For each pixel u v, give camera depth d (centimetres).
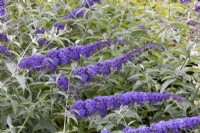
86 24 156
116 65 121
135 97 115
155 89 134
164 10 178
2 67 126
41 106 122
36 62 121
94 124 122
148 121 130
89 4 163
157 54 143
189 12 167
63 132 113
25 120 117
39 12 153
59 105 125
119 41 128
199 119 107
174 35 152
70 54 123
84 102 113
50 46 149
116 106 114
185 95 134
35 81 128
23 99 122
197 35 152
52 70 122
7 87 121
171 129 106
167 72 131
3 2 141
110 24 160
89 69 120
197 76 137
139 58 146
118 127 123
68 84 121
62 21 154
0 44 133
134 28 156
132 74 136
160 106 129
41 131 125
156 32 159
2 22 140
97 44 124
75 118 112
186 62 131
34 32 148
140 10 188
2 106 121
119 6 171
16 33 143
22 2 159
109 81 133
